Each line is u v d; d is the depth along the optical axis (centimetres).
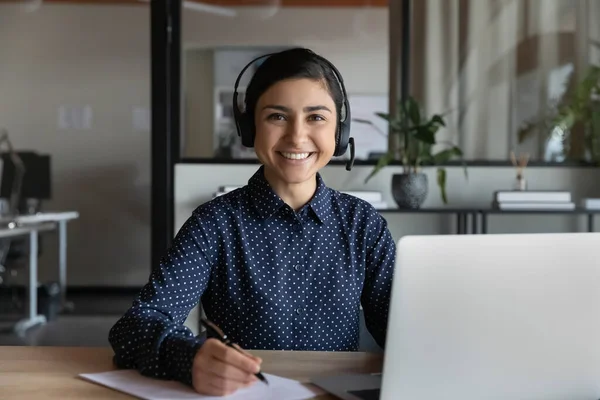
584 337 78
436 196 361
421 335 76
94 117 623
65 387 90
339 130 127
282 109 117
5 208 475
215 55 555
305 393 88
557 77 382
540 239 77
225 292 121
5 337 425
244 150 393
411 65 386
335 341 121
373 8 522
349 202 129
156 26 359
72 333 439
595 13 380
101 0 616
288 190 124
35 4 616
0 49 620
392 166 358
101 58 620
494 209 325
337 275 123
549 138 379
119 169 625
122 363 100
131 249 629
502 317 76
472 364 77
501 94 383
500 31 383
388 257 127
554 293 77
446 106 385
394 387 77
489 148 383
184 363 90
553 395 79
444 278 75
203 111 533
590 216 341
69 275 629
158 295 113
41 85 621
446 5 384
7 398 85
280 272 121
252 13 554
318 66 118
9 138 623
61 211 626
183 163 359
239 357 86
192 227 121
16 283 607
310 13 548
